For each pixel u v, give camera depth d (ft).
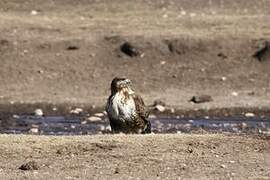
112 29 146.20
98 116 101.71
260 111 107.55
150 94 119.75
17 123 95.66
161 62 132.46
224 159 55.57
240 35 141.08
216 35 140.77
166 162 54.39
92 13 158.40
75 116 102.94
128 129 62.90
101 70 130.52
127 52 135.03
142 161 54.65
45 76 128.06
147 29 145.38
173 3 163.84
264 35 141.79
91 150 57.31
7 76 127.95
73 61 133.18
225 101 113.50
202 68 130.41
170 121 97.55
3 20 151.53
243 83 124.88
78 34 143.23
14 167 53.47
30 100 115.24
